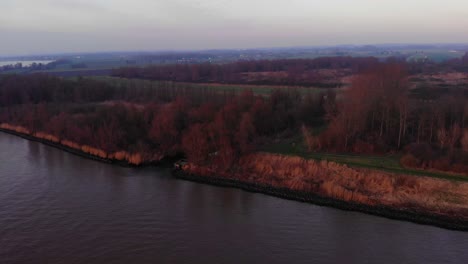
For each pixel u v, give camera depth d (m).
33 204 50.97
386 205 49.50
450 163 53.38
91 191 56.19
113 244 41.00
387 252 39.88
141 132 79.06
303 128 72.69
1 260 37.94
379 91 68.25
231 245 41.16
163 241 41.78
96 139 77.06
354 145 64.12
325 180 55.91
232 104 76.06
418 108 70.06
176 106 80.12
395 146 63.84
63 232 43.44
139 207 50.56
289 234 43.66
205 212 49.34
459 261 38.34
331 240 42.31
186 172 64.31
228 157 64.31
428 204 48.22
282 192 55.69
